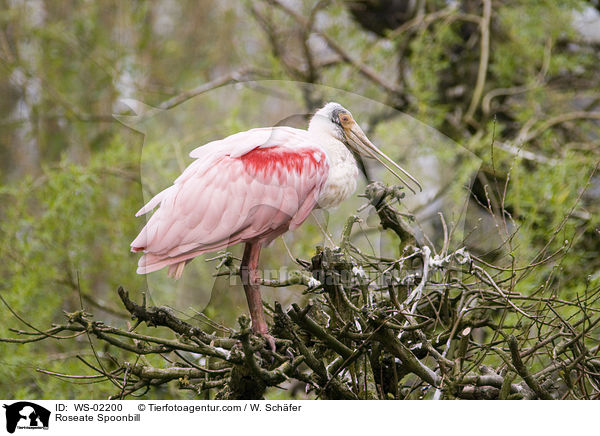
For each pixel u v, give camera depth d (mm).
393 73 15602
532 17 13797
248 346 6070
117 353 11227
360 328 7152
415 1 15828
